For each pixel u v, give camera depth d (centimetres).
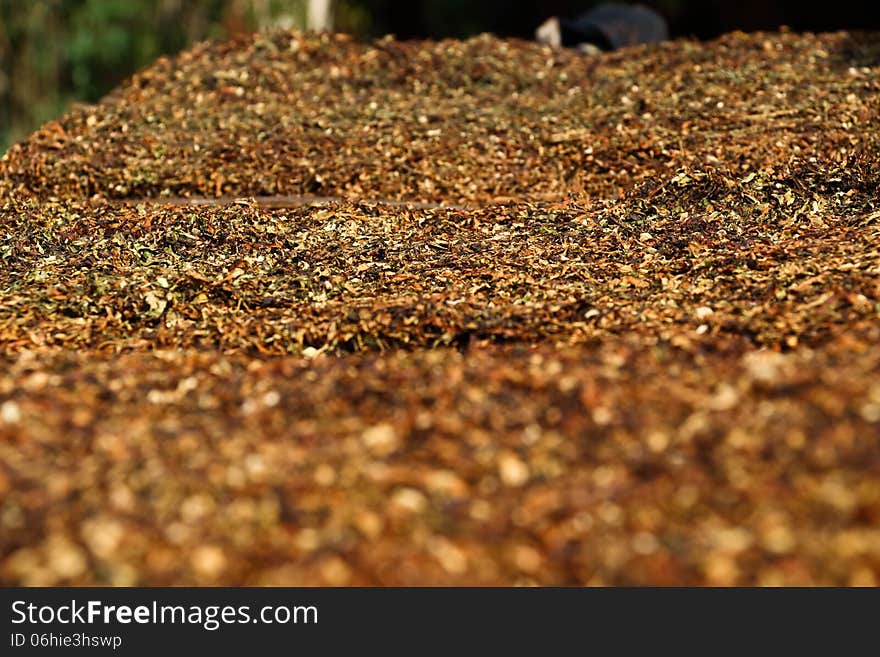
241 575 391
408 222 834
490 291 700
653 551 393
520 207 855
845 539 387
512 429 482
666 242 764
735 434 457
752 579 378
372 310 654
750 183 834
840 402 471
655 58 1184
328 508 421
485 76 1178
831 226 767
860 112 967
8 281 726
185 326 664
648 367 542
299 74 1179
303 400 523
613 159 958
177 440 480
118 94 1157
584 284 706
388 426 488
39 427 495
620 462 446
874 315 597
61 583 388
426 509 420
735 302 646
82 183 965
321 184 948
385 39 1253
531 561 394
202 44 1241
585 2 2031
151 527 411
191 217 809
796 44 1186
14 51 1839
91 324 667
